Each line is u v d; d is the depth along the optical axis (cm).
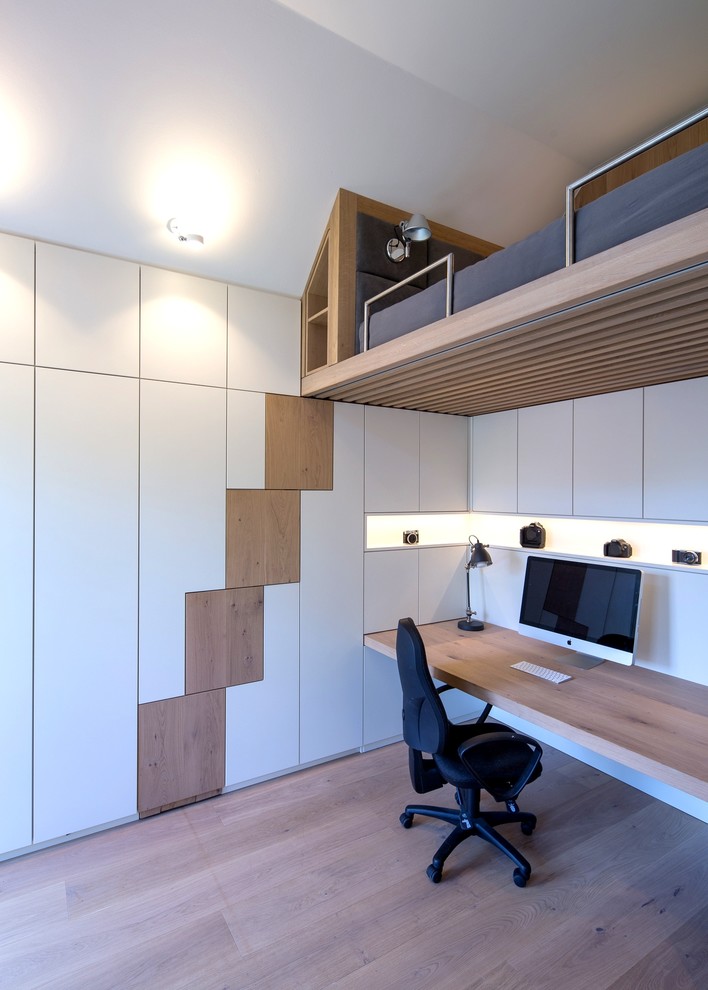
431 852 232
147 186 231
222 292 276
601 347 204
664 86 258
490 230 334
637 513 273
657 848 232
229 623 278
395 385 273
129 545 251
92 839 241
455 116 260
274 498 292
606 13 219
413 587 350
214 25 194
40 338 231
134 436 252
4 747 224
